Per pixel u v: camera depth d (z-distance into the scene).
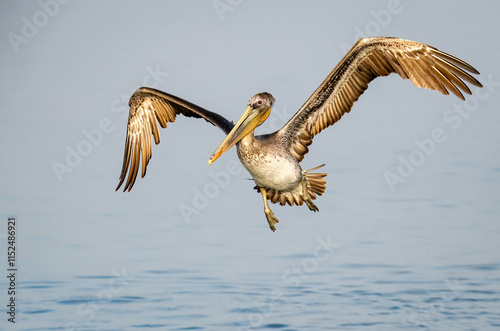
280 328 12.44
